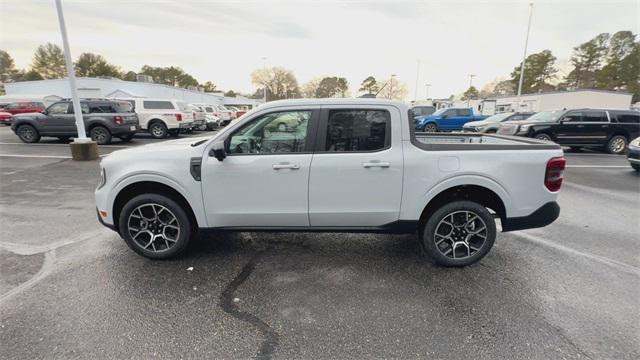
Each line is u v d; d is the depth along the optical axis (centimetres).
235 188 315
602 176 804
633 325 244
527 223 321
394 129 309
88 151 898
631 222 472
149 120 1488
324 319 248
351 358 211
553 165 311
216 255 353
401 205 316
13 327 235
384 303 269
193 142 362
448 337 230
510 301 272
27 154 995
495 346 222
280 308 261
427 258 350
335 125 311
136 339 225
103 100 1239
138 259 340
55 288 285
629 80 5391
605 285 299
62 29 821
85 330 233
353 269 325
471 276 313
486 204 346
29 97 2884
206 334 231
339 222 325
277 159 309
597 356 213
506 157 308
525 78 6247
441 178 309
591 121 1177
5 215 473
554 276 314
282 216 322
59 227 428
